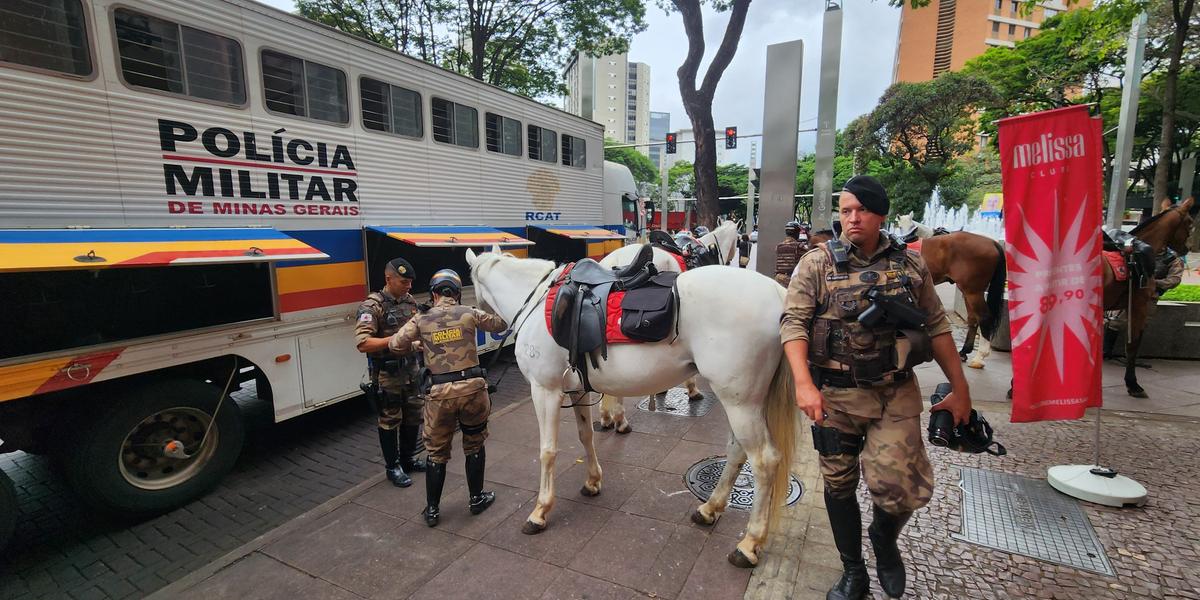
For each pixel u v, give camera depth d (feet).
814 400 6.68
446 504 11.69
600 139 29.43
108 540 11.27
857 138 93.45
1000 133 10.10
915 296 6.99
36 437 11.07
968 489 11.00
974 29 153.07
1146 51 56.49
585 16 48.55
